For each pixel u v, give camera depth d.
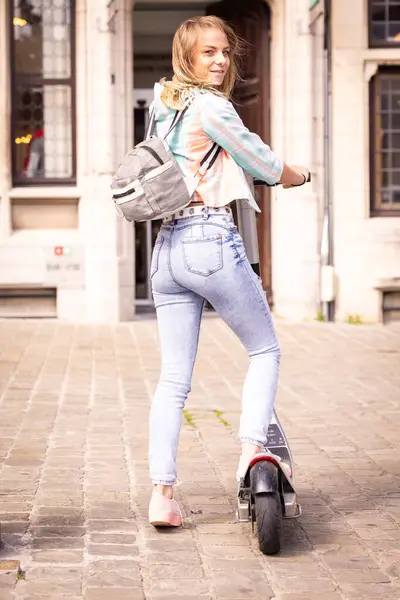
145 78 15.67
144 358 10.59
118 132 13.62
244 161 4.57
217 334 12.43
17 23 13.73
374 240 13.77
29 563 4.33
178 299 4.80
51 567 4.28
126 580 4.14
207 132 4.53
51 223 13.73
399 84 14.01
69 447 6.68
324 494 5.57
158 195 4.52
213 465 6.23
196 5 14.95
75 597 3.94
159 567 4.31
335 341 11.92
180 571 4.26
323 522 5.02
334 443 6.88
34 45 13.75
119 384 9.10
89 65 13.55
